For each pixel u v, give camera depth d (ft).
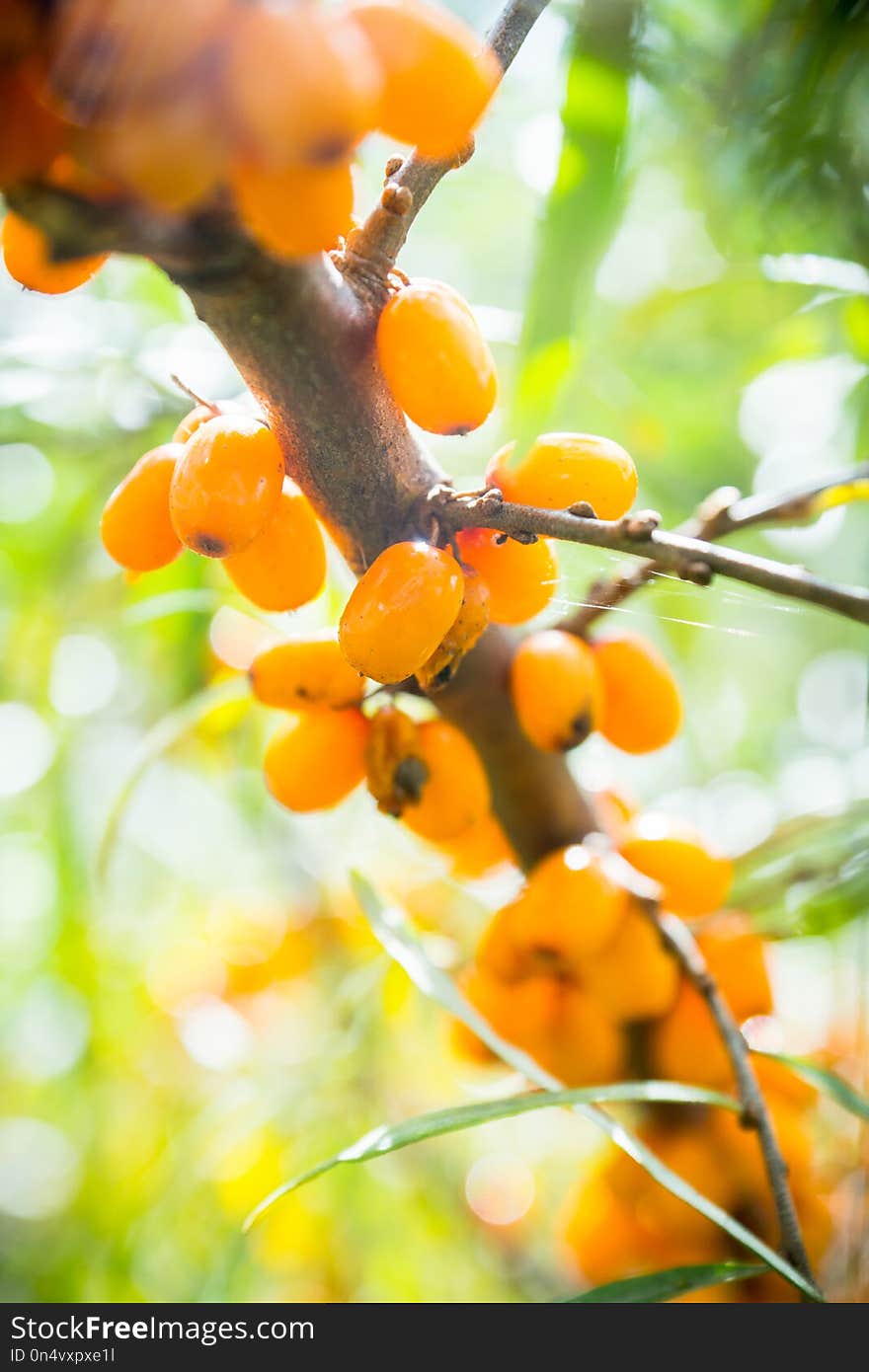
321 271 0.57
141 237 0.52
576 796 0.69
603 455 0.59
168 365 0.83
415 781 0.65
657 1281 0.64
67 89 0.50
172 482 0.58
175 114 0.50
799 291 0.89
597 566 0.78
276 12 0.50
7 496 1.07
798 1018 1.04
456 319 0.57
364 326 0.58
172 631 0.92
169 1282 1.03
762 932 0.77
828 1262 0.73
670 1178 0.63
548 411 0.64
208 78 0.49
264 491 0.57
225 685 0.76
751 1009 0.73
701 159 0.80
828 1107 0.81
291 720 0.67
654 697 0.67
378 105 0.52
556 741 0.65
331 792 0.66
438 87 0.51
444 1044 1.00
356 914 0.98
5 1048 1.35
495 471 0.60
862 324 0.83
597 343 0.94
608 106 0.65
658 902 0.68
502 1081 0.86
